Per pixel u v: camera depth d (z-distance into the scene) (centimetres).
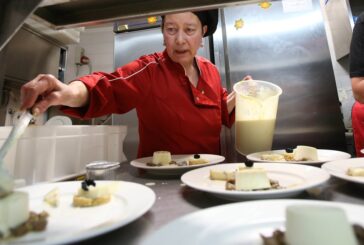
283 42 177
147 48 206
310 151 78
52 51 212
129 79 104
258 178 49
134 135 200
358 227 28
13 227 32
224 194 43
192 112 112
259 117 95
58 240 27
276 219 33
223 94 134
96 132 87
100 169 63
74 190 51
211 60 186
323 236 26
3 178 35
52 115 213
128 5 71
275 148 170
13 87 188
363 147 142
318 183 43
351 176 50
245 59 177
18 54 180
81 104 81
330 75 171
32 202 45
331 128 167
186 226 30
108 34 303
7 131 54
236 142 105
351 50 114
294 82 173
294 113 171
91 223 35
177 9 69
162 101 111
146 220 38
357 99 113
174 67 115
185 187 58
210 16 111
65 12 74
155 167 71
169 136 112
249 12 181
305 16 178
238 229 31
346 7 181
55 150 67
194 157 90
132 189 48
